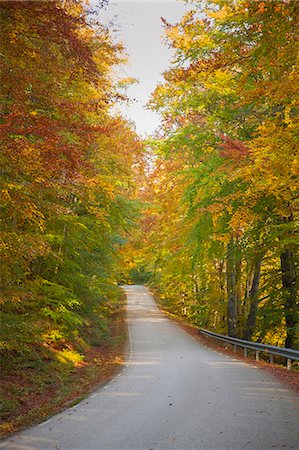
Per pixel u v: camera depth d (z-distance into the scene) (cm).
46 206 1070
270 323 2139
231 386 1084
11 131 813
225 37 916
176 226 2455
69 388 1155
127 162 1917
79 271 1892
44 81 1007
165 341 2378
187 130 1872
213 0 1336
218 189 1839
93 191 1430
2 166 916
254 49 873
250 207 1527
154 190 2839
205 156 1992
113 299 3703
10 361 1170
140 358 1767
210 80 1644
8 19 848
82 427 749
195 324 3791
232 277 2422
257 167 1252
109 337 2400
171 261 2683
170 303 4756
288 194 1406
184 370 1390
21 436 705
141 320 3450
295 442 641
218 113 1764
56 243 1552
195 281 3331
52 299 1594
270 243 1873
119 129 1806
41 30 852
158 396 990
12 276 1163
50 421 796
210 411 827
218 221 1830
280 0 689
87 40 1185
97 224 1925
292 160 1070
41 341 1391
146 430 718
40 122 841
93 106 1191
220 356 1830
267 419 763
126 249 2958
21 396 992
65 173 944
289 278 1975
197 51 1351
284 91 913
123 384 1174
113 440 670
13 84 880
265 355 2231
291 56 808
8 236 964
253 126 1803
